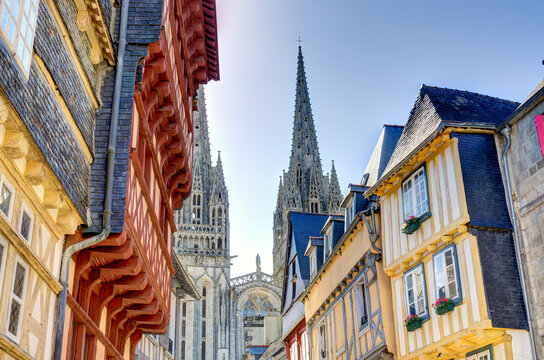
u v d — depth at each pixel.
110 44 12.17
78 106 10.91
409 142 17.69
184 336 92.75
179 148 17.06
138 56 12.69
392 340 17.22
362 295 20.23
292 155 113.31
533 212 13.50
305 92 118.31
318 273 24.31
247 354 58.91
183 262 97.94
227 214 104.06
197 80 21.12
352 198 21.69
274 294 98.31
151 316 16.22
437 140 15.26
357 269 20.11
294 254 30.91
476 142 14.98
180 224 101.06
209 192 108.38
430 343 15.12
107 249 11.87
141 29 12.92
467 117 16.67
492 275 13.55
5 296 8.34
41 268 9.55
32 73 8.84
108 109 12.16
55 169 9.46
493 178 14.64
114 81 12.38
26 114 8.37
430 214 15.42
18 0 8.17
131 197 12.34
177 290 30.73
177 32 17.27
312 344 26.09
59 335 10.27
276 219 111.62
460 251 14.28
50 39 9.61
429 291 15.38
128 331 16.31
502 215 14.24
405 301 16.58
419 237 15.88
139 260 12.84
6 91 7.66
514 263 13.80
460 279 14.12
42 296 9.78
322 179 111.88
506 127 14.52
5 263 8.34
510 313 13.25
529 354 13.02
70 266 11.46
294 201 107.19
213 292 96.88
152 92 14.48
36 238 9.54
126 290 14.02
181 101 17.39
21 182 8.81
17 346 8.75
